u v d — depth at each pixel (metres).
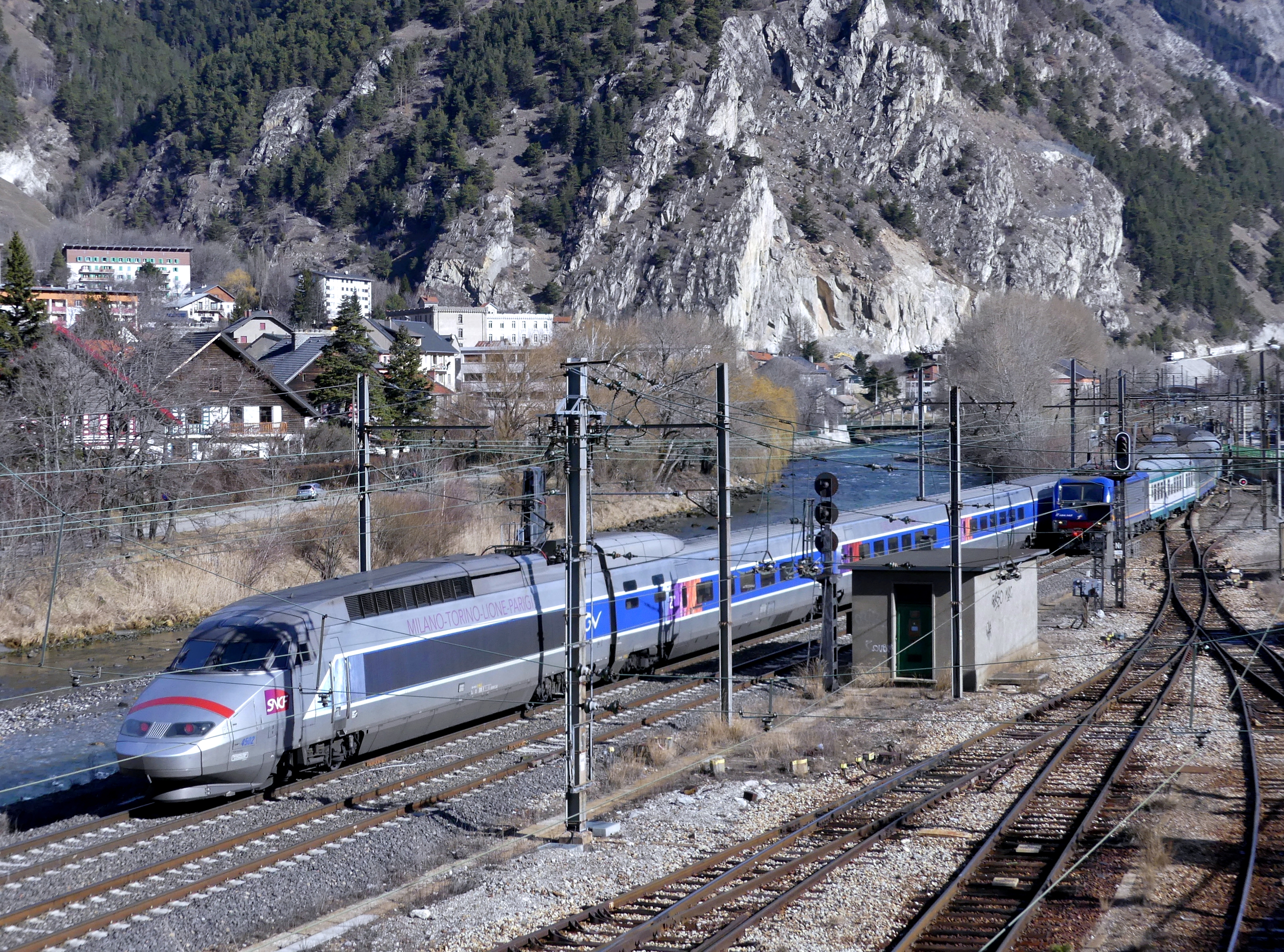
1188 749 21.67
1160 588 45.00
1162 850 15.39
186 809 19.95
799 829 17.16
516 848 17.16
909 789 19.62
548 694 27.27
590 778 19.92
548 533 29.39
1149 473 59.44
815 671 30.25
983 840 16.52
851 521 39.59
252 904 14.92
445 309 177.12
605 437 19.53
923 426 28.81
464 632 24.05
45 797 22.05
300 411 64.12
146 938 13.82
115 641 39.91
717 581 32.84
